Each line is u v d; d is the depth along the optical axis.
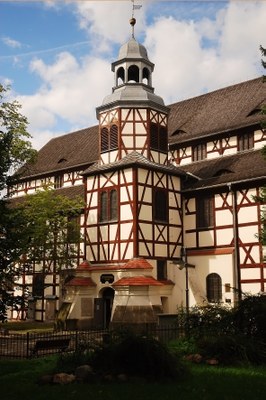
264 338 15.02
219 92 38.16
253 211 27.95
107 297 29.58
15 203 41.78
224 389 10.66
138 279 26.81
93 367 12.12
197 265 30.11
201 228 30.53
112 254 29.34
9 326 31.45
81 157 40.88
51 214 30.94
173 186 31.36
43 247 31.39
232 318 15.55
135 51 33.03
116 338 13.19
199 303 28.33
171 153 36.03
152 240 29.25
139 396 10.09
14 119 28.98
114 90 33.12
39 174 43.16
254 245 27.66
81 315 28.69
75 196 35.62
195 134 34.41
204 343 14.42
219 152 33.06
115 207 29.95
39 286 35.75
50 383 11.38
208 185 29.97
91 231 30.89
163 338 16.75
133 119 31.20
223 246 29.23
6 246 15.16
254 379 11.62
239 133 32.19
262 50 20.95
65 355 13.28
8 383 11.62
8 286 15.81
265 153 22.05
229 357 13.73
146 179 29.66
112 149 31.27
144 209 29.14
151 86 33.16
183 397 10.01
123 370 11.80
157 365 11.71
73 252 32.16
